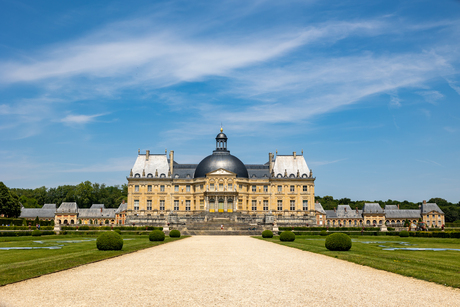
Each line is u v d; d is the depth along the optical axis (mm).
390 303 21188
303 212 140125
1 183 140625
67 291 23391
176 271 30969
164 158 145000
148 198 140000
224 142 144875
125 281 26578
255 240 69750
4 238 71250
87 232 86625
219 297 22250
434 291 23844
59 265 32188
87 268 32188
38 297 21906
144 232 88750
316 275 29281
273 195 140875
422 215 196750
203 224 111562
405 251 47406
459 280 26328
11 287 24375
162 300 21469
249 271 31141
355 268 32719
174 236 80000
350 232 90312
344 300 21750
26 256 40250
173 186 140500
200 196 136375
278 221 129875
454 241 67438
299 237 81438
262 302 21297
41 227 100500
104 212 195250
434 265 33062
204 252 46094
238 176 137000
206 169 137125
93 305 20391
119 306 20234
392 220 197875
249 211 139625
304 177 142000
